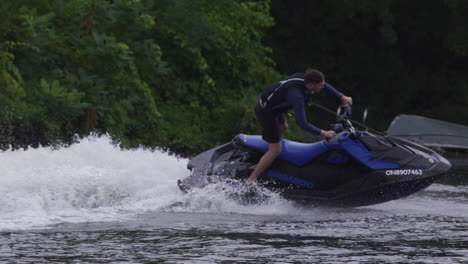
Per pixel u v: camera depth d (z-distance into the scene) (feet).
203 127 196.44
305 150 83.46
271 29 311.27
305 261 51.75
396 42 320.50
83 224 66.54
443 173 81.25
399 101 320.29
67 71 158.81
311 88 80.94
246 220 71.82
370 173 80.84
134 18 175.52
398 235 63.87
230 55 214.90
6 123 139.03
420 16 315.17
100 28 169.27
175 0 197.36
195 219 71.36
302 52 316.19
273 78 231.09
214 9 217.56
